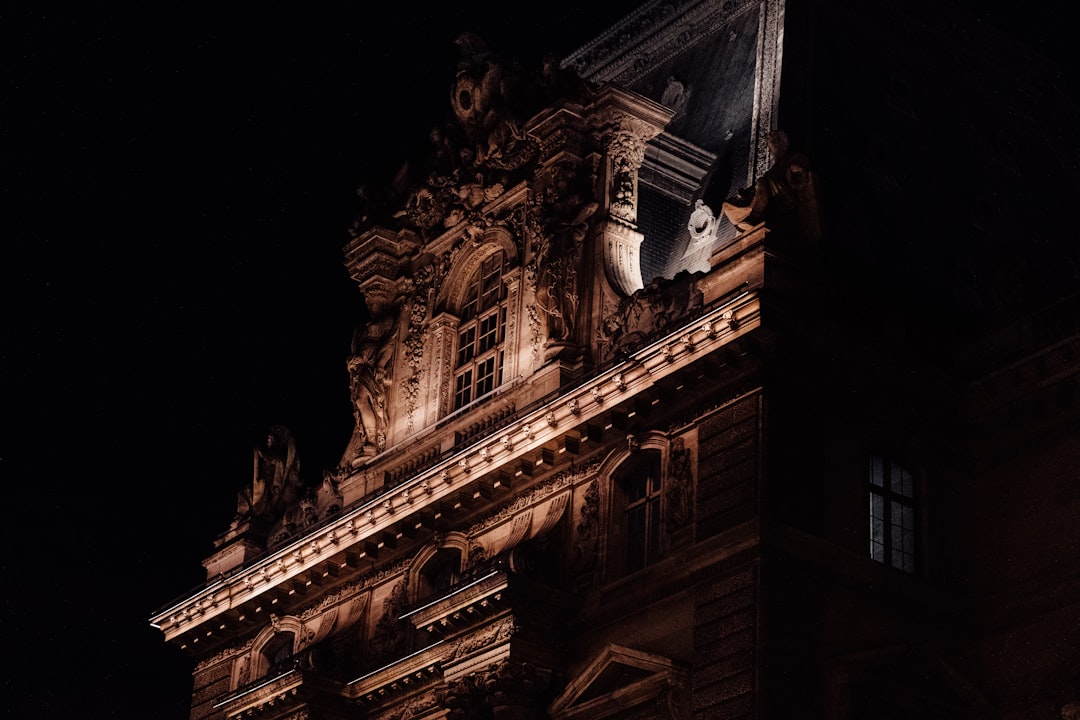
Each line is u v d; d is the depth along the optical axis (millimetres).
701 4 66125
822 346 51969
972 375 54531
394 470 63562
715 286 53188
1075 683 49781
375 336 65875
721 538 50500
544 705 54125
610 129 60125
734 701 48562
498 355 61156
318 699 60562
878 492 52719
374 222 66562
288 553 65500
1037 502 52594
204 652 70438
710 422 52406
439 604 55656
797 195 53469
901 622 51406
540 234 59688
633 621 52656
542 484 57219
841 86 61188
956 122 64000
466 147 64438
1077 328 52500
